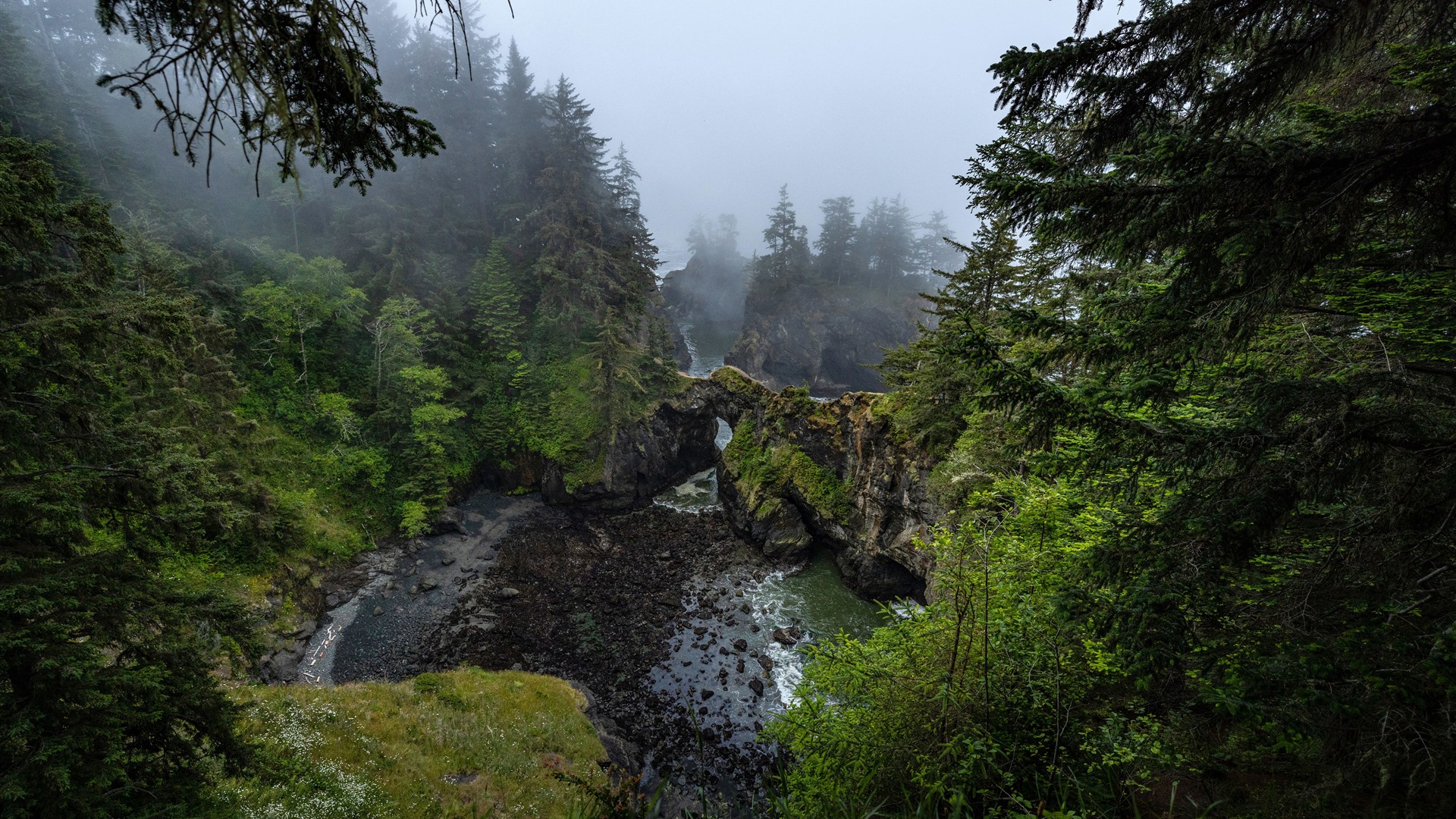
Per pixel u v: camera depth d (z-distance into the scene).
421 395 36.25
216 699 6.93
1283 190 3.41
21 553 6.36
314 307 35.09
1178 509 4.15
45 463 7.00
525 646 25.36
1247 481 3.86
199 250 33.38
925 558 24.62
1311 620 4.04
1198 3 3.66
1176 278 4.07
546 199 49.66
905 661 8.02
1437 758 3.34
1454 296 4.62
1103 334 4.57
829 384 85.44
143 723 6.36
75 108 34.66
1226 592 4.07
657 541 35.88
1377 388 3.72
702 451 47.78
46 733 5.64
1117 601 4.11
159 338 7.70
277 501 27.08
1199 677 4.66
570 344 44.94
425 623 26.67
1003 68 4.56
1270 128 5.29
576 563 32.69
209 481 8.58
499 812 11.85
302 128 2.94
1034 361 4.93
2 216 6.00
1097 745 5.74
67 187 29.39
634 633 26.55
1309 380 3.99
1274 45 3.78
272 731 11.60
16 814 5.08
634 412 41.66
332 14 2.69
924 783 5.48
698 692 22.73
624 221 57.81
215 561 23.77
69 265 9.91
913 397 22.77
